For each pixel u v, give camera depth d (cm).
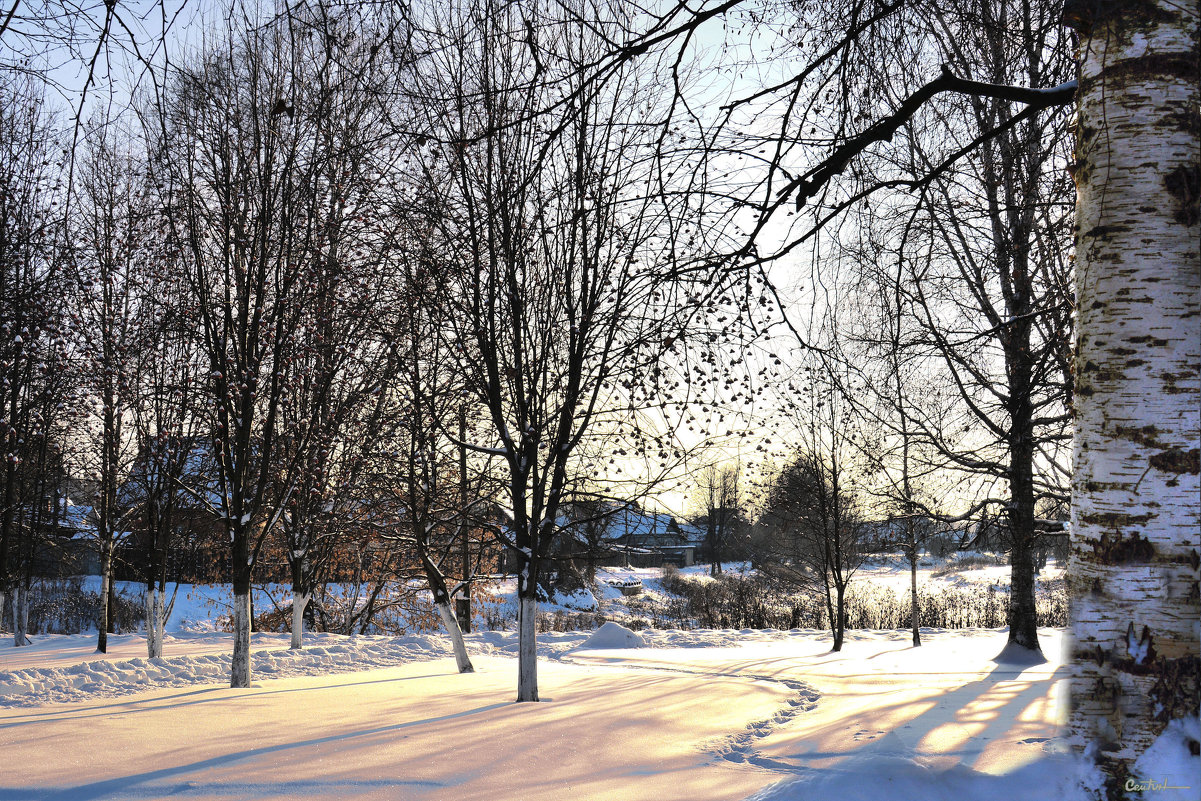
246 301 1221
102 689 1291
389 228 1159
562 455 1067
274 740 775
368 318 1240
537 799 567
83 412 1822
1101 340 375
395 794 586
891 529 2166
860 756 609
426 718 887
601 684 1211
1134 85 375
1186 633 348
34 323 1551
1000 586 3716
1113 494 364
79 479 2378
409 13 393
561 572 3166
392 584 2448
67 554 3325
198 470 1638
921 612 3028
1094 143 385
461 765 665
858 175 583
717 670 1479
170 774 645
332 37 396
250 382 1198
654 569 6556
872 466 1659
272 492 1558
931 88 451
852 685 1185
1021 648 1562
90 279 1486
